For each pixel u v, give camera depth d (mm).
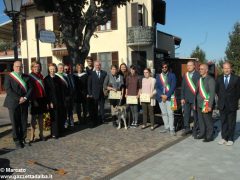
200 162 6988
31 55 27734
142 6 23562
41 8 11656
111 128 10945
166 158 7312
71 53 12141
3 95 26812
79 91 11500
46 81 9461
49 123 10562
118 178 6121
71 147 8555
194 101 9188
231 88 8430
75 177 6328
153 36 23141
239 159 7180
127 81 10898
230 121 8469
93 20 11852
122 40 23406
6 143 9148
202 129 9117
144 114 10805
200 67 9039
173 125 9875
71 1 11250
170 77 9992
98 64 11250
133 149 8258
